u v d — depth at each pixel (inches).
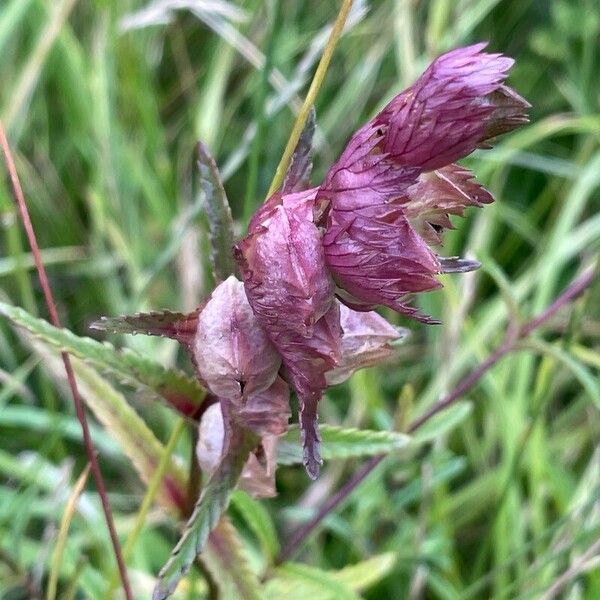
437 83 3.0
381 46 10.0
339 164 3.3
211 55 10.9
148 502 4.8
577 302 6.1
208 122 9.8
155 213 9.7
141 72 10.1
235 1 10.6
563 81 10.9
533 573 6.4
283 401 3.7
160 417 8.4
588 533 6.2
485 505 8.2
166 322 3.7
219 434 4.2
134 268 9.3
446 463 7.5
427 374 9.3
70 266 9.5
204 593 6.1
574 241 8.8
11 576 6.1
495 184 9.8
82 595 7.2
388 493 8.1
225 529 4.7
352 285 3.3
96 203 9.4
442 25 9.5
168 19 9.1
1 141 4.8
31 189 9.5
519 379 8.4
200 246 9.2
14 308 4.0
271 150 9.7
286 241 3.3
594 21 10.4
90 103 9.8
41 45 8.7
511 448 7.9
